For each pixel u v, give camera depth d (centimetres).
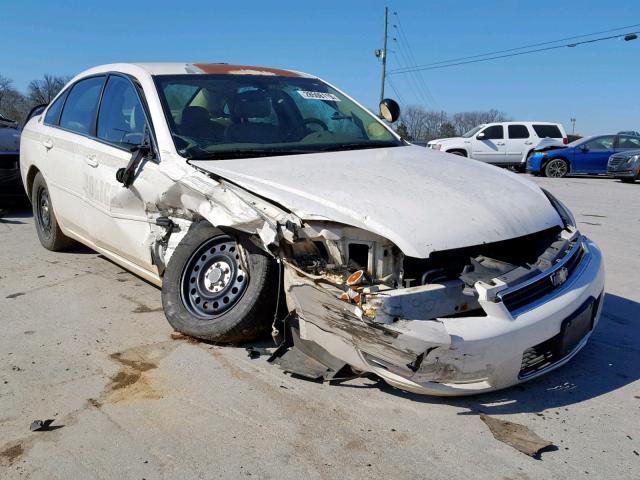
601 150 1873
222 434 278
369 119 478
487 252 310
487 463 256
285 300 336
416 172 350
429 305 276
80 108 514
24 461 260
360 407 298
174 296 371
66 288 485
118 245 442
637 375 336
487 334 273
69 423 288
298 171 343
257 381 324
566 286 308
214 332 346
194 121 399
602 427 284
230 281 355
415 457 260
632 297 480
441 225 293
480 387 287
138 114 421
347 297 280
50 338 385
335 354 302
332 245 297
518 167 2272
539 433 278
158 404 304
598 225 835
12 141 838
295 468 253
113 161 431
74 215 505
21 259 576
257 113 425
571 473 250
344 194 309
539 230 322
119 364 348
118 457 262
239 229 325
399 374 281
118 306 442
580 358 357
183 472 251
